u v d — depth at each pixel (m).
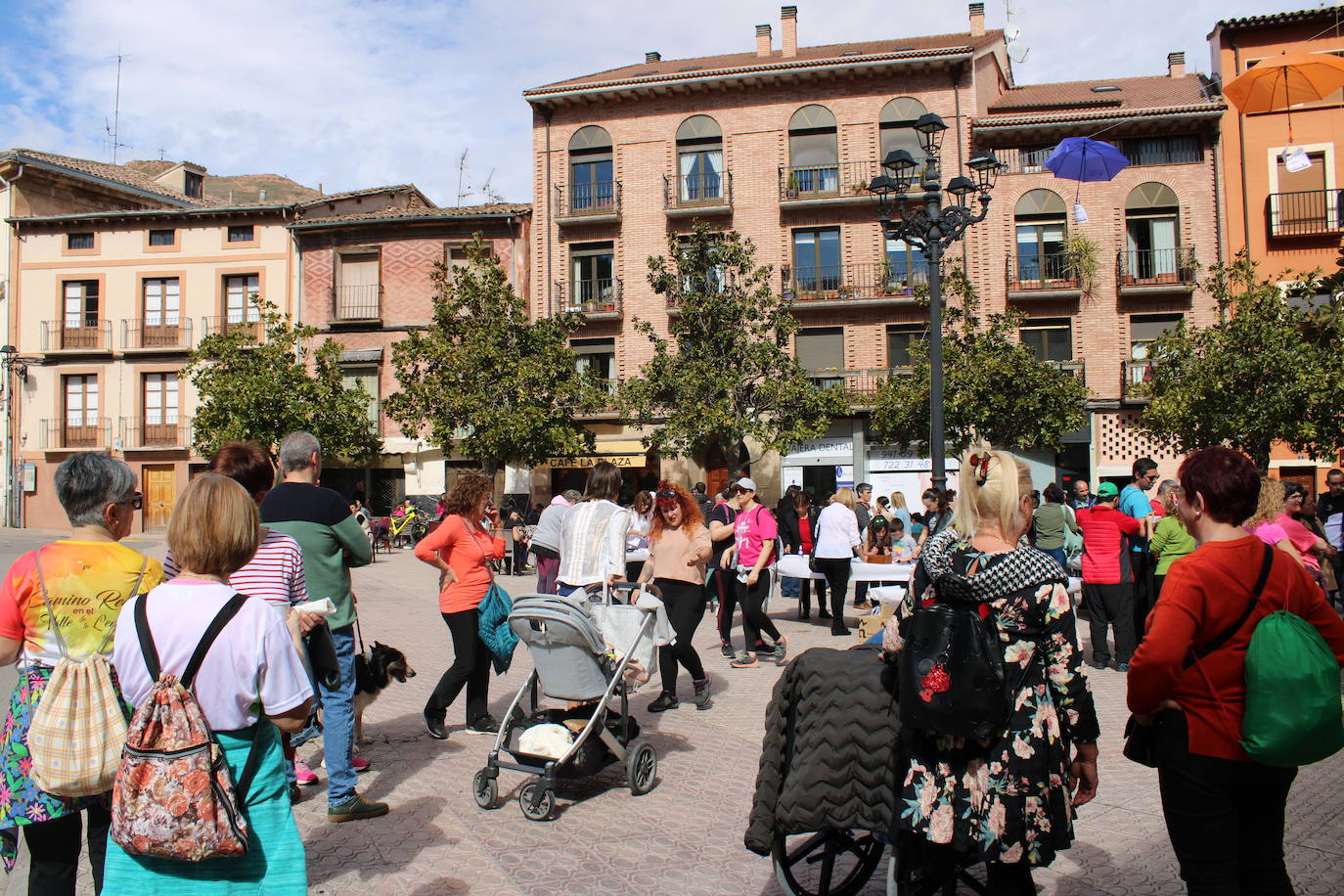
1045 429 22.62
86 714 2.88
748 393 25.00
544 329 26.61
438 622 13.33
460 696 8.41
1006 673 2.94
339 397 28.67
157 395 34.69
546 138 31.62
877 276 29.06
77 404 35.03
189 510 2.86
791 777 3.42
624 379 30.59
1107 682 9.02
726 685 8.85
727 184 30.22
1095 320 28.06
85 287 35.22
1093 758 3.11
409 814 5.30
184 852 2.54
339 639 5.21
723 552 10.91
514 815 5.30
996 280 28.45
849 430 29.25
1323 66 11.48
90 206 38.12
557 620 5.47
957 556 3.06
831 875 4.34
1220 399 20.06
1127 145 28.41
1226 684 2.93
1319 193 27.12
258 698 2.80
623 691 5.83
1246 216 27.47
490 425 25.45
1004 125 28.22
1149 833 4.93
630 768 5.62
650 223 30.80
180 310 34.44
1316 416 19.45
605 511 7.08
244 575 4.32
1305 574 3.03
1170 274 27.91
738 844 4.80
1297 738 2.74
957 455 23.70
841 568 11.65
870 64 29.02
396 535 28.00
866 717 3.37
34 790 3.23
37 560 3.36
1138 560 10.35
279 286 33.62
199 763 2.58
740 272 24.61
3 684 9.07
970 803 2.94
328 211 34.44
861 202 29.12
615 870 4.48
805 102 30.06
